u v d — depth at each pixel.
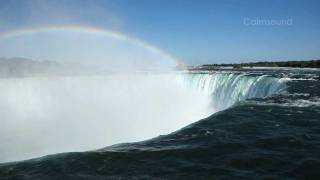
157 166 8.84
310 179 8.23
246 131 12.48
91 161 9.03
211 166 8.93
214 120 14.20
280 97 20.81
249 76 32.97
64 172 8.34
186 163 9.11
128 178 8.08
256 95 30.64
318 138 11.65
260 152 10.10
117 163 8.96
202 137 11.55
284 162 9.29
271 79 29.44
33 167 8.61
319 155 9.84
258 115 15.24
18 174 8.21
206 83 39.25
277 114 15.52
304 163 9.18
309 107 17.20
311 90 24.25
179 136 11.70
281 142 11.15
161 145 10.60
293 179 8.20
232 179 8.13
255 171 8.67
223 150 10.20
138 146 10.47
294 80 31.00
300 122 14.02
